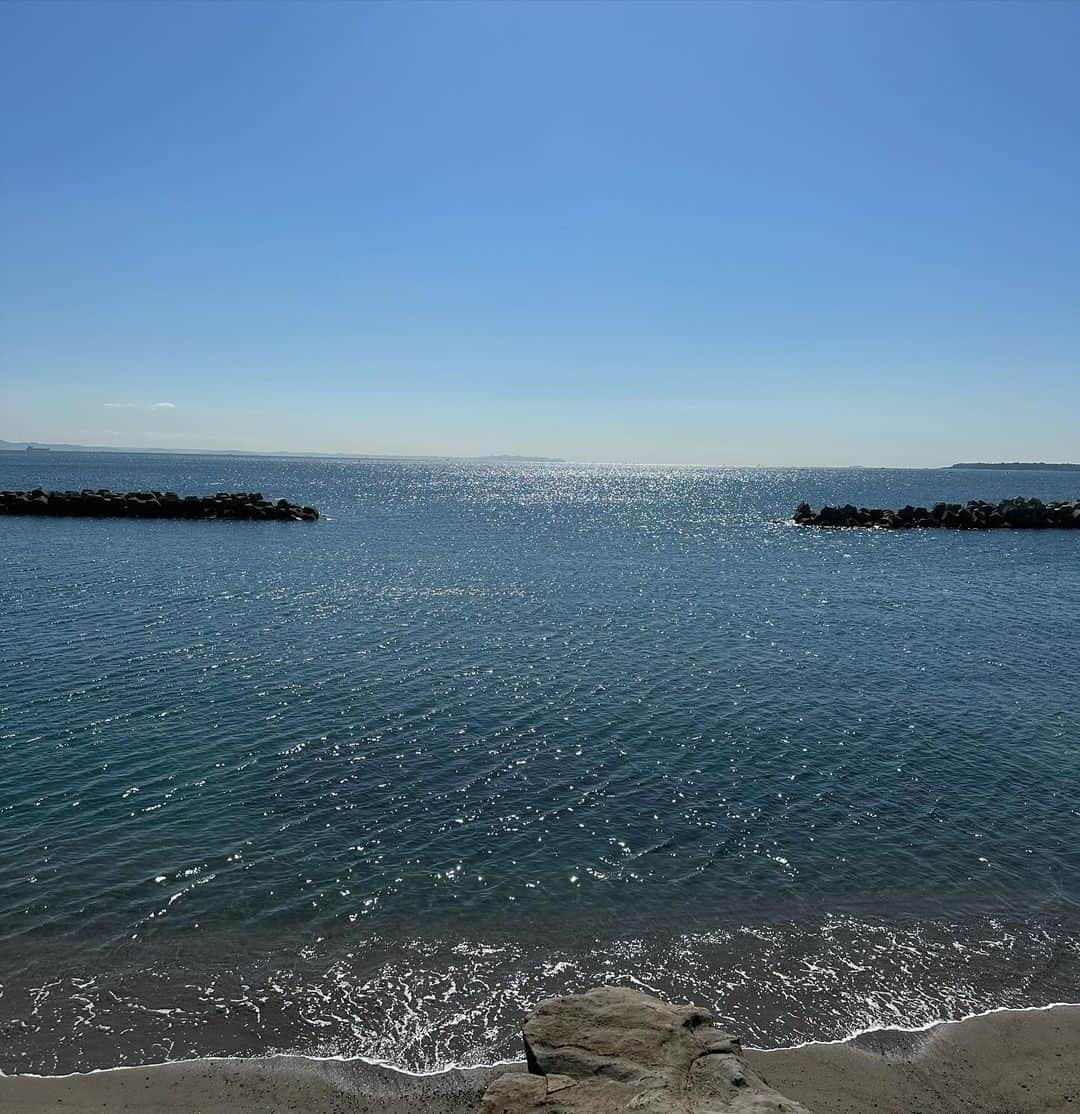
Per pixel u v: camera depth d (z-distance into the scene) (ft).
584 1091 27.53
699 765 64.59
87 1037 33.76
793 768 64.39
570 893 45.60
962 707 80.23
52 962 38.32
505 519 323.78
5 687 79.30
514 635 107.76
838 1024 35.68
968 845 52.19
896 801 58.59
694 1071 28.09
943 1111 31.22
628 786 60.34
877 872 48.65
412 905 43.98
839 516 300.20
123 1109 30.40
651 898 45.27
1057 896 46.42
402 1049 33.63
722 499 510.58
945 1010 36.76
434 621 115.85
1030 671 94.02
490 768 63.00
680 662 95.61
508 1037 34.32
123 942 40.01
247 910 43.06
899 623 121.08
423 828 52.95
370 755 65.00
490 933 41.60
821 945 41.24
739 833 53.26
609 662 94.79
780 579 165.89
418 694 80.64
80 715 72.18
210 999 36.19
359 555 191.72
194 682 82.74
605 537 253.85
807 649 103.50
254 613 118.52
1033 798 59.36
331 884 45.83
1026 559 203.51
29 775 59.36
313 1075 32.27
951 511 291.38
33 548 187.42
